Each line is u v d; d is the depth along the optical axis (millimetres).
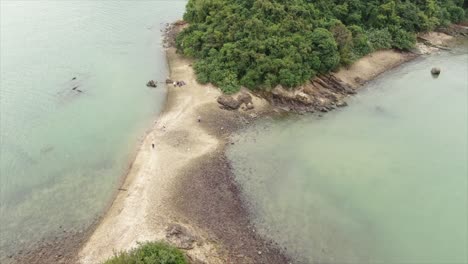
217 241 46344
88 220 49750
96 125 66812
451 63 88625
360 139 64688
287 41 74188
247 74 72812
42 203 52156
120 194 53156
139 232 47125
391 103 74500
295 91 72812
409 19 93438
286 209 51406
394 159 60406
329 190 54562
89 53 89062
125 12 111250
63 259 44812
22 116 68688
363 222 49969
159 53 91062
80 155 60250
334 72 79938
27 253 45719
